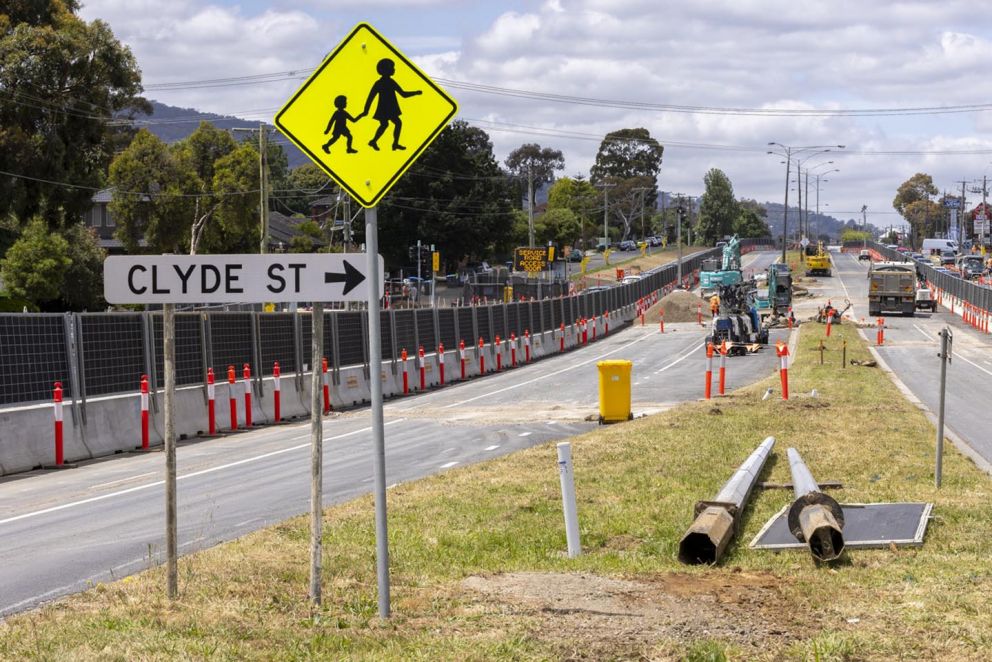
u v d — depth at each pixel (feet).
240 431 82.64
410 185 353.10
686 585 29.86
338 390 103.09
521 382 126.82
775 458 54.90
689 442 60.70
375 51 25.18
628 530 39.11
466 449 66.69
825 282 387.55
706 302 267.18
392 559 33.96
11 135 169.99
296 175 497.46
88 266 223.92
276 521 42.78
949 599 27.48
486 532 38.42
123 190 256.11
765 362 144.25
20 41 173.78
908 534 36.55
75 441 66.64
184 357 79.77
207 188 267.39
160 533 41.34
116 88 185.88
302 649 23.04
